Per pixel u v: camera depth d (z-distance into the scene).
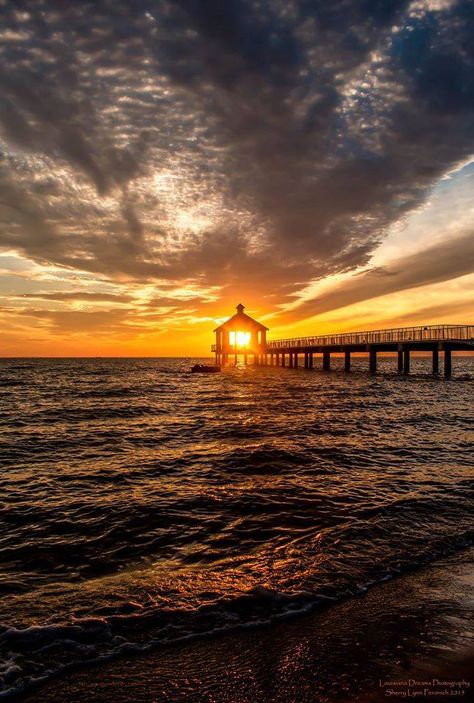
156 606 4.08
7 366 96.00
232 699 2.95
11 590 4.40
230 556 5.14
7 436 13.16
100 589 4.41
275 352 61.00
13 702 2.93
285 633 3.67
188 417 17.11
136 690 3.05
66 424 15.59
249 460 9.75
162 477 8.59
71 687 3.08
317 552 5.20
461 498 7.12
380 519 6.22
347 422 15.08
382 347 40.16
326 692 2.99
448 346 32.34
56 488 7.91
